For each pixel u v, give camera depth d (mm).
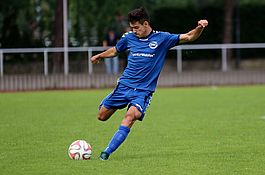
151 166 25766
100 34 96375
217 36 98188
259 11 99125
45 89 70062
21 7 93188
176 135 34781
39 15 96000
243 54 93000
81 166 25766
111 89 69812
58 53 74250
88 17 97500
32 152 29359
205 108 48906
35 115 44625
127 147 30797
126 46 28766
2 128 37969
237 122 40375
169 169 25188
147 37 28125
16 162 26859
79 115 44594
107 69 76000
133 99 27797
